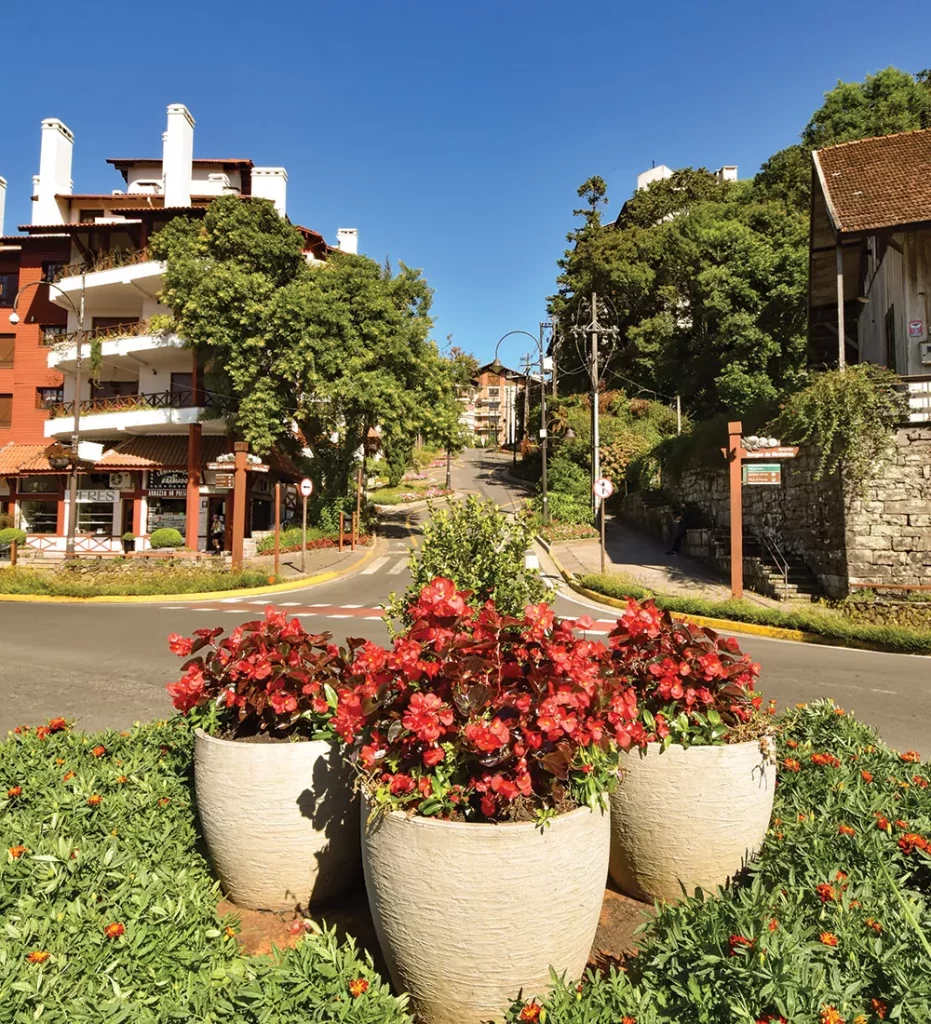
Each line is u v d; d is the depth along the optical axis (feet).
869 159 52.26
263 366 84.99
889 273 52.37
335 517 102.01
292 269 88.94
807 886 8.38
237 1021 6.49
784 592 47.80
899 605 40.78
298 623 11.49
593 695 8.55
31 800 11.54
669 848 9.91
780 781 11.98
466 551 13.42
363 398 85.40
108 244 99.86
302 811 10.01
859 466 43.75
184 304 82.33
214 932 7.86
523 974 7.53
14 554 75.20
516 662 8.76
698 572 61.00
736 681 10.66
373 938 9.61
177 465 92.58
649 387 126.82
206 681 11.03
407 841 7.59
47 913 7.91
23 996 6.32
